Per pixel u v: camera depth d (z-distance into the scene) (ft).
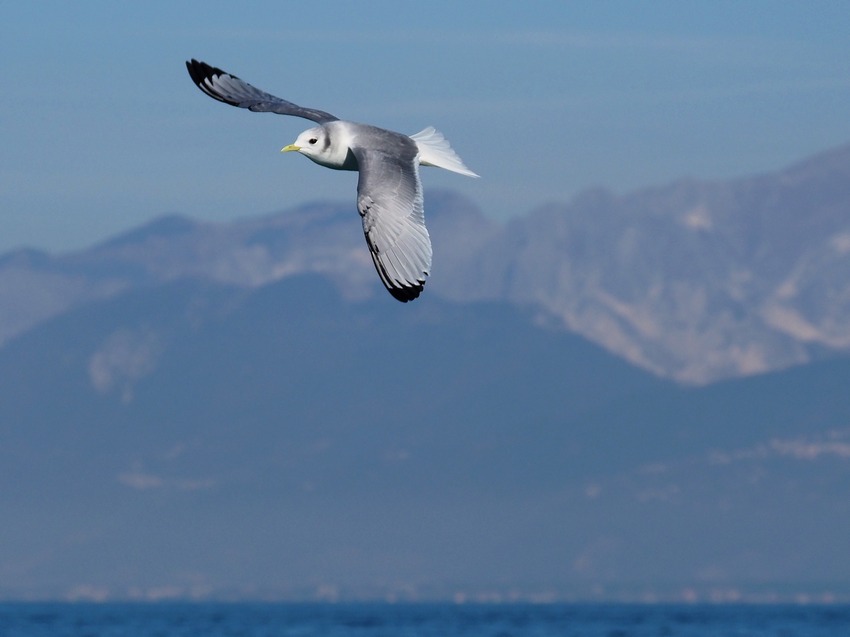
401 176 44.98
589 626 561.84
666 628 539.29
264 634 493.77
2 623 609.42
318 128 48.78
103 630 529.86
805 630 508.12
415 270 42.27
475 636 474.49
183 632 507.71
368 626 562.66
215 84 52.70
